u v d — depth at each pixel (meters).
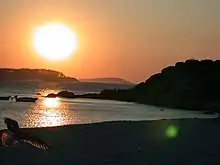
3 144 5.60
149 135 23.31
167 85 116.38
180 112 77.56
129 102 120.44
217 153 19.78
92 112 71.06
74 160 17.77
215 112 78.44
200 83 106.31
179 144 21.41
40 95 152.75
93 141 21.19
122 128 25.00
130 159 18.11
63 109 78.88
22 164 16.84
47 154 18.20
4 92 158.25
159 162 17.78
